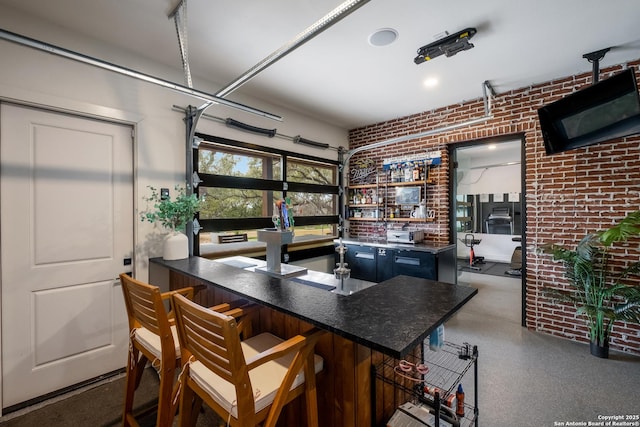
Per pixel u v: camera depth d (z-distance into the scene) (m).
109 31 2.27
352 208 5.02
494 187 7.10
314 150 4.41
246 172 3.61
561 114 2.74
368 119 4.49
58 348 2.18
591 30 2.25
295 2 1.95
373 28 2.23
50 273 2.15
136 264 2.55
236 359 0.99
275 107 3.83
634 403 2.00
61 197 2.20
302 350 1.17
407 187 4.32
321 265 4.56
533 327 3.22
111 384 2.27
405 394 1.64
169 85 1.94
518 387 2.18
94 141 2.36
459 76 3.04
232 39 2.38
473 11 2.04
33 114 2.09
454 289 1.60
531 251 3.23
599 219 2.83
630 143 2.68
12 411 1.97
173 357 1.40
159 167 2.71
